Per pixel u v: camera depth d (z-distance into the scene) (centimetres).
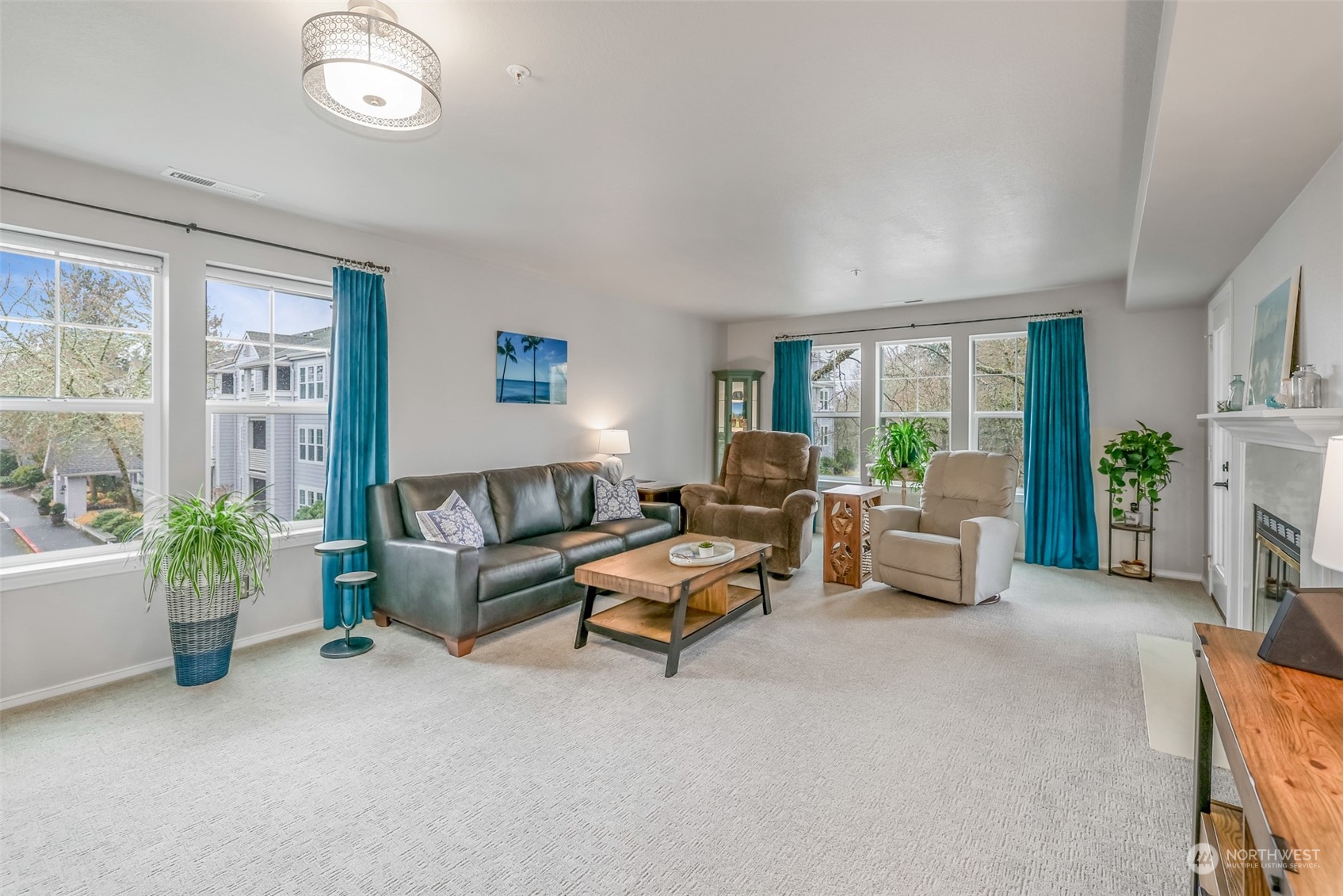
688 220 355
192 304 313
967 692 276
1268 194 240
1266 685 132
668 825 186
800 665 306
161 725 245
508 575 339
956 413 591
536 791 203
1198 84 162
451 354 436
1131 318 502
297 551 357
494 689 279
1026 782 207
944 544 402
